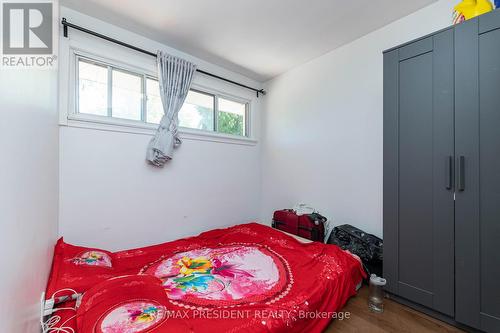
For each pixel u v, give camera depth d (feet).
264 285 4.69
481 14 4.10
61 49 5.68
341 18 6.38
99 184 6.35
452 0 5.50
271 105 10.66
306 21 6.52
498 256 3.89
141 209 7.17
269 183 10.75
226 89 9.66
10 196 1.96
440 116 4.58
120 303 3.39
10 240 1.93
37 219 3.12
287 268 5.51
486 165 4.02
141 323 3.01
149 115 7.52
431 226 4.69
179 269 5.40
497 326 3.86
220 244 7.34
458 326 4.41
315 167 8.76
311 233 7.72
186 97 8.53
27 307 2.48
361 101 7.32
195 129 8.77
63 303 3.73
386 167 5.45
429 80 4.75
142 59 7.20
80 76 6.28
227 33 7.09
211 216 9.16
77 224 5.98
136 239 7.07
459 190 4.31
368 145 7.13
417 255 4.88
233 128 10.38
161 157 7.20
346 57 7.73
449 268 4.42
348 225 7.38
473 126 4.16
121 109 7.00
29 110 2.72
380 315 4.83
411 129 5.02
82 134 6.07
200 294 4.30
